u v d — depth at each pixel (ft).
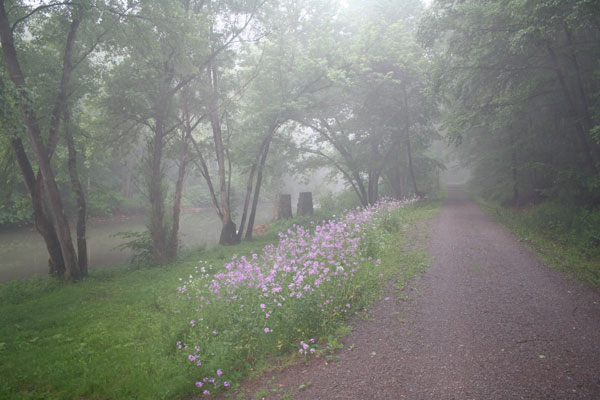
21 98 24.38
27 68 35.47
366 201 76.84
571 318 16.05
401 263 26.11
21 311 25.62
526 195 62.95
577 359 12.59
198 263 41.65
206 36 46.39
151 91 43.11
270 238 59.16
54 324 22.39
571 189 40.60
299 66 52.70
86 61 40.16
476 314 16.99
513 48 33.14
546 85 42.96
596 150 39.14
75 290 31.37
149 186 44.45
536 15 30.60
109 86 42.34
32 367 15.47
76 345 18.11
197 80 47.93
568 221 35.91
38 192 36.78
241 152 58.85
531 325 15.52
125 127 47.09
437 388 11.34
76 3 30.68
